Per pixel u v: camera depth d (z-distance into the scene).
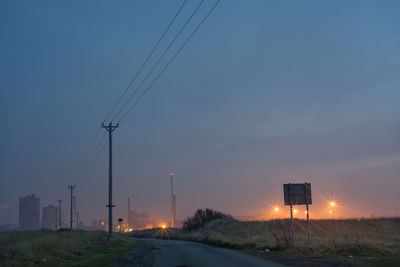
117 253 27.81
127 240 44.31
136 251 29.33
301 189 27.30
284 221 49.59
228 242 34.12
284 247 26.84
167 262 20.25
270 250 27.11
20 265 20.58
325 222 46.97
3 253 24.12
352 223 45.31
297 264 17.92
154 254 25.81
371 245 23.62
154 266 18.48
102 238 43.69
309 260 19.73
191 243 42.12
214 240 38.66
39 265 20.48
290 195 27.16
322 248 24.84
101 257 24.66
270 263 18.56
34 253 25.61
